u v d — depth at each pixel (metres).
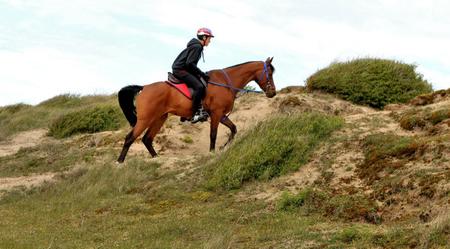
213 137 13.79
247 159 11.74
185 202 11.02
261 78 14.23
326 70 17.81
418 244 7.17
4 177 15.67
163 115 14.00
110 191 12.54
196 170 12.45
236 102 18.64
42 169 16.06
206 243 8.40
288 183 10.88
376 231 7.90
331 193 9.94
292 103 16.11
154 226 9.66
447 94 13.34
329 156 11.36
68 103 27.92
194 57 13.23
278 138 12.12
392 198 9.05
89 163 15.15
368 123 12.42
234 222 9.47
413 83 17.00
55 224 10.62
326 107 15.98
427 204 8.56
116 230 9.81
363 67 17.31
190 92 13.41
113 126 20.66
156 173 12.91
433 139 10.29
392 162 10.18
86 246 9.00
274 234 8.50
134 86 13.72
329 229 8.43
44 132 22.70
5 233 10.02
